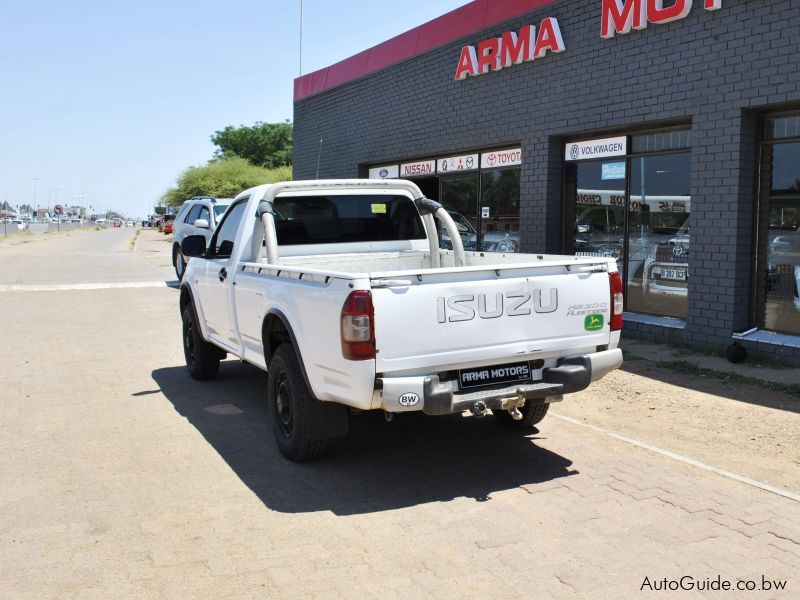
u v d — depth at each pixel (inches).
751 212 337.4
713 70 339.0
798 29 303.9
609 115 396.8
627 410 264.1
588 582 145.3
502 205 499.2
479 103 497.0
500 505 183.5
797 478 198.4
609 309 208.7
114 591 142.8
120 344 406.9
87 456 220.8
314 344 192.4
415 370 182.5
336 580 146.9
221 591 142.7
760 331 337.7
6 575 148.8
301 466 213.0
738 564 152.3
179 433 244.1
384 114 610.2
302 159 759.1
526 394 193.6
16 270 913.5
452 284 184.7
